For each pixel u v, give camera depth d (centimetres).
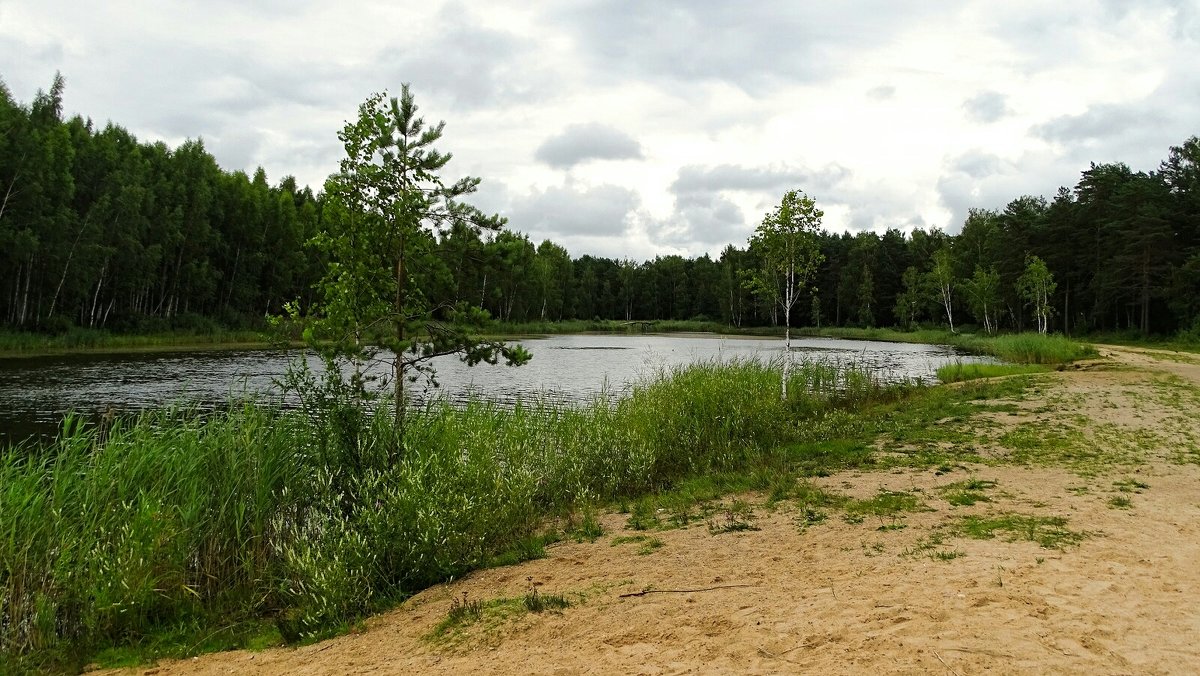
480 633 485
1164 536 570
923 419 1382
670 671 374
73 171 4941
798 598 470
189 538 671
